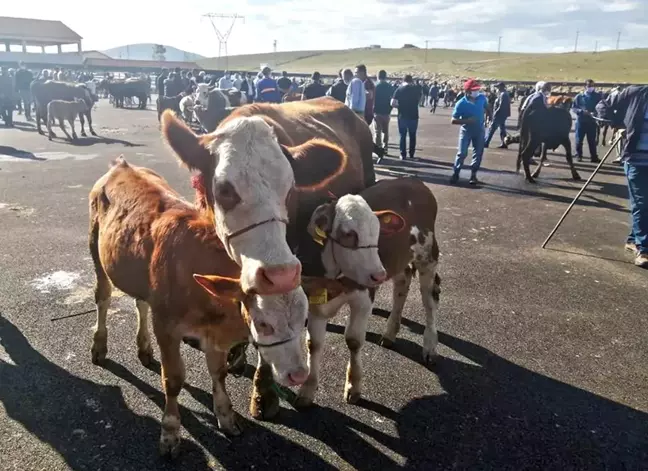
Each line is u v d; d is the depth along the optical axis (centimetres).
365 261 353
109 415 371
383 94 1383
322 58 16388
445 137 2009
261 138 286
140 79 3362
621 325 520
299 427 369
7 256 643
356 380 393
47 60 7462
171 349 332
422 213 457
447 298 570
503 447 352
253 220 273
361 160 629
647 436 366
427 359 446
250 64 15238
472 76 8319
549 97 1250
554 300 571
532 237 782
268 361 288
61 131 1903
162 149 1498
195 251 319
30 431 352
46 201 898
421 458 341
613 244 761
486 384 421
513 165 1383
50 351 445
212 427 365
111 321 499
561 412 389
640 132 654
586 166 1398
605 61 10519
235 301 299
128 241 359
